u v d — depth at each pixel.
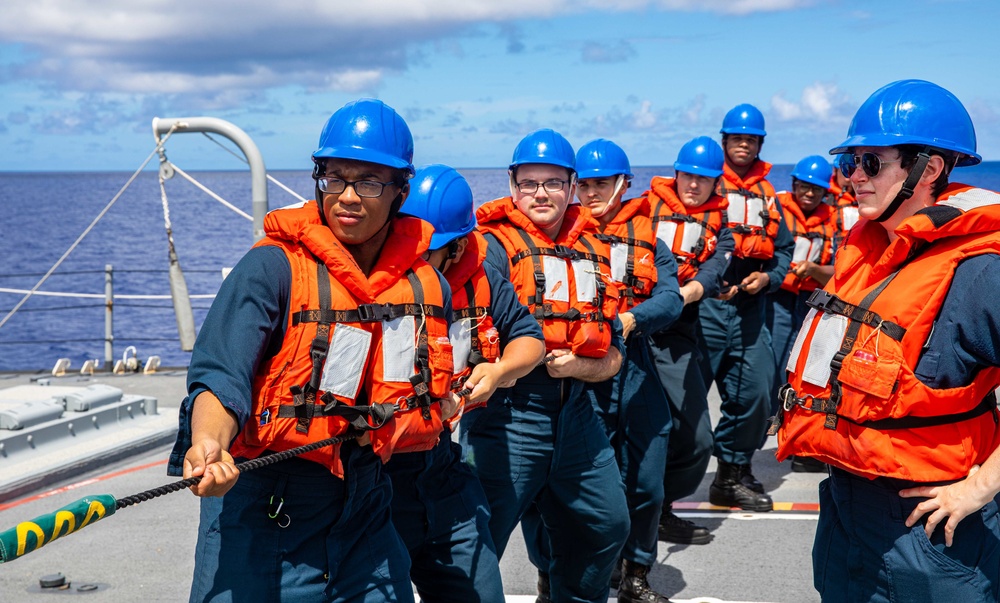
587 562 4.15
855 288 3.00
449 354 2.83
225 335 2.47
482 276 3.59
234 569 2.59
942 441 2.84
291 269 2.62
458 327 3.47
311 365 2.57
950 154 2.93
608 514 4.03
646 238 5.19
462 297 3.52
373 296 2.68
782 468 7.92
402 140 2.76
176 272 10.21
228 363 2.43
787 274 7.56
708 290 5.86
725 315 6.66
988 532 2.91
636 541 4.89
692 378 5.71
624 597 4.95
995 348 2.78
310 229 2.64
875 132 2.95
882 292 2.90
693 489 5.88
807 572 5.46
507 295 3.66
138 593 5.08
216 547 2.62
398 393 2.70
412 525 3.31
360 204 2.66
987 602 2.91
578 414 4.00
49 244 97.88
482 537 3.42
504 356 3.56
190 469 2.24
